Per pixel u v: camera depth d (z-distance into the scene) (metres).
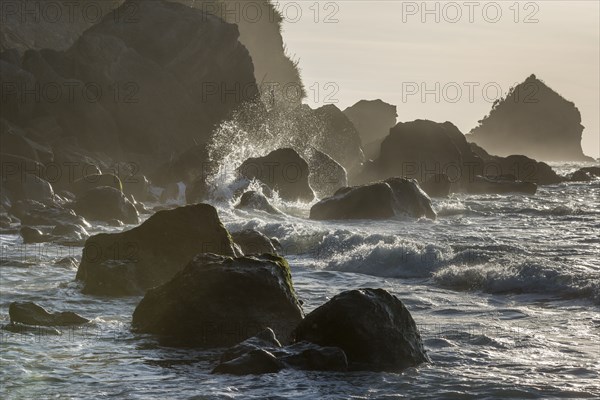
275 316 21.39
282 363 17.39
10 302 25.06
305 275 31.31
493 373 17.02
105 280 26.84
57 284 28.20
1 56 86.06
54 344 19.86
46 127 78.75
